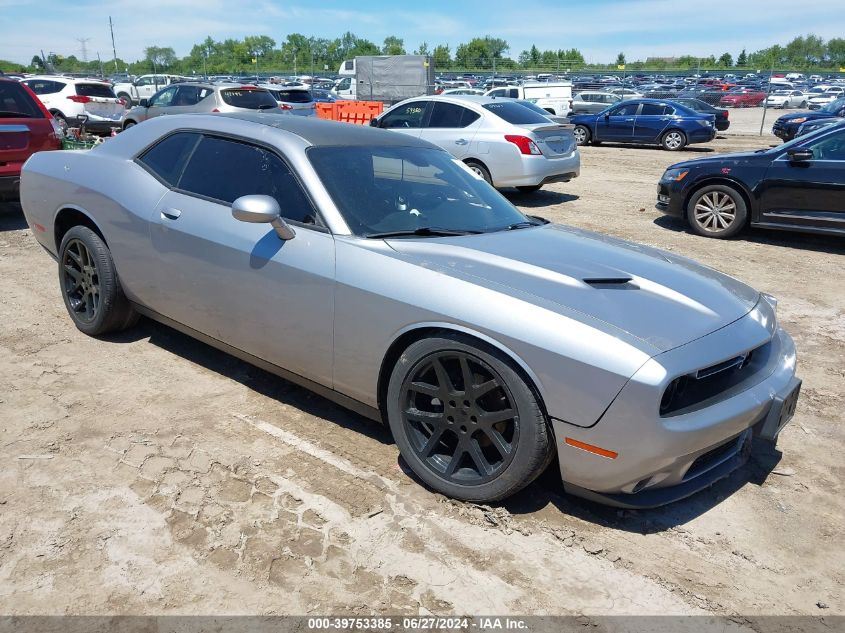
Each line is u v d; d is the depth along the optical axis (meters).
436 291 2.81
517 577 2.50
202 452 3.22
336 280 3.06
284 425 3.51
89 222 4.37
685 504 3.03
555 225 3.96
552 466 3.23
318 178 3.34
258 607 2.30
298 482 3.01
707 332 2.71
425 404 3.00
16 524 2.66
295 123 3.86
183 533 2.65
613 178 14.03
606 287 2.88
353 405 3.29
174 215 3.72
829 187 7.66
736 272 7.00
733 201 8.32
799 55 122.81
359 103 18.47
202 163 3.81
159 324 4.86
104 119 18.36
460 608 2.34
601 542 2.72
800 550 2.74
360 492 2.96
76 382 3.90
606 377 2.46
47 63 40.44
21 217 8.62
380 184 3.53
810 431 3.73
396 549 2.61
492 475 2.78
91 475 3.00
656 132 20.14
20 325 4.77
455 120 10.66
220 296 3.56
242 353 3.68
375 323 2.96
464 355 2.74
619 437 2.48
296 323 3.26
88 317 4.47
